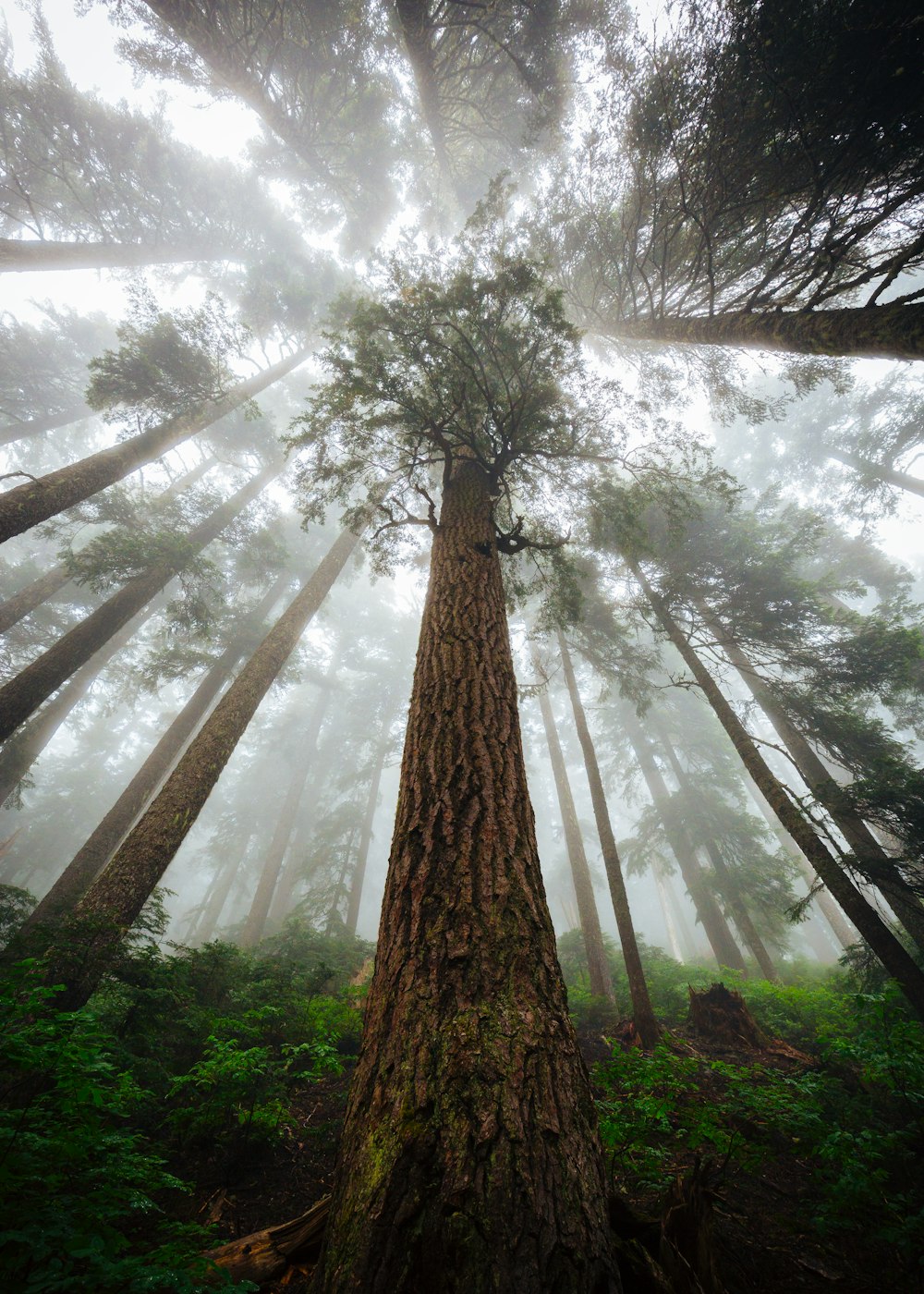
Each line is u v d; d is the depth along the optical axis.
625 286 10.70
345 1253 1.50
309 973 8.23
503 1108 1.72
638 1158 3.92
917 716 13.98
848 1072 5.61
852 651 10.61
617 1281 1.52
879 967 8.02
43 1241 1.69
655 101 6.85
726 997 7.86
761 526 13.23
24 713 9.60
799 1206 3.60
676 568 12.37
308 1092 5.09
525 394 6.31
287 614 11.16
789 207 7.32
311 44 13.84
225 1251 2.38
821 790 8.81
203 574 12.91
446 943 2.25
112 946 5.40
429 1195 1.54
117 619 11.41
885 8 4.79
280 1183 3.60
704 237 7.51
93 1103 2.46
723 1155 4.01
